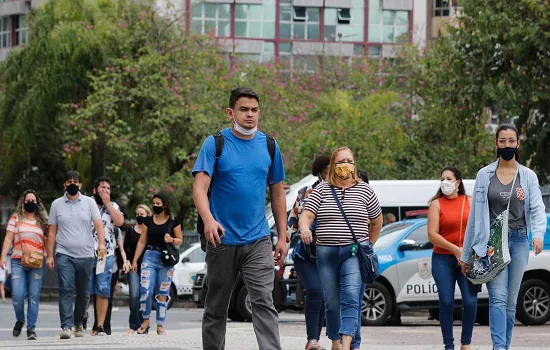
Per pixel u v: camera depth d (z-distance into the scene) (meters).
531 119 40.56
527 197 17.97
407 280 31.86
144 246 26.50
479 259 17.88
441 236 19.11
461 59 41.31
